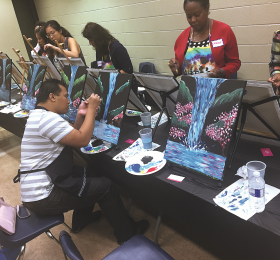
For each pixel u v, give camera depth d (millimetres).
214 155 1214
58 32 2859
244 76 3035
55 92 1522
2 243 1315
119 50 2408
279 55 1461
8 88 3166
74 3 4516
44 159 1453
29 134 1438
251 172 1103
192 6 1645
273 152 1376
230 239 1146
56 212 1486
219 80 1228
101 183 1581
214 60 1815
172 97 1691
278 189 1108
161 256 1146
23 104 2896
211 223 1198
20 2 5379
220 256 1511
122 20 3904
